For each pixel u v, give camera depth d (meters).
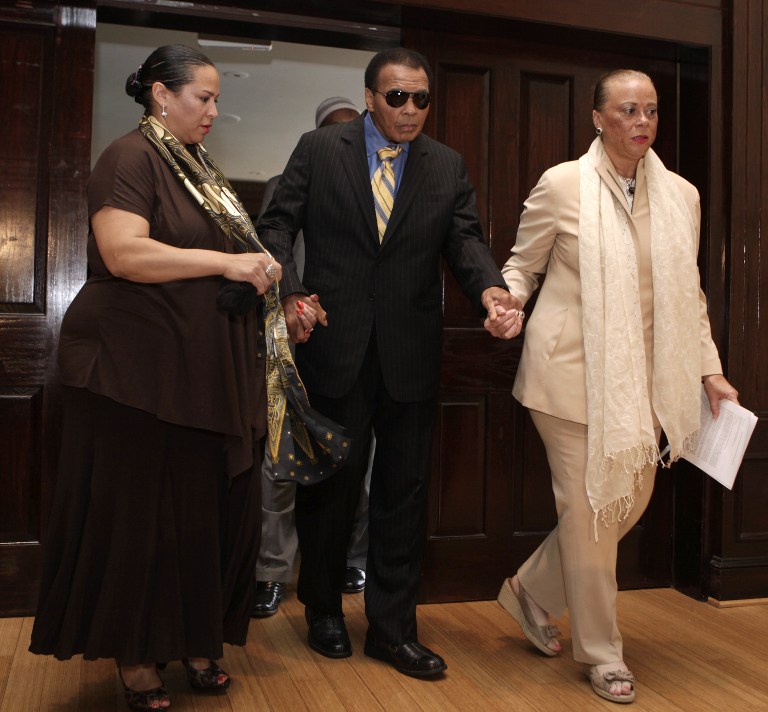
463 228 2.46
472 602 3.10
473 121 3.12
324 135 2.47
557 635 2.65
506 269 2.53
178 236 1.98
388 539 2.44
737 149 3.21
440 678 2.35
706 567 3.17
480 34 3.12
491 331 2.25
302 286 2.29
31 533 2.79
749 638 2.74
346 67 6.13
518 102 3.16
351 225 2.39
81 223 2.82
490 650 2.59
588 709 2.16
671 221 2.36
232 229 2.04
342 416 2.41
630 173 2.41
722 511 3.14
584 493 2.31
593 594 2.29
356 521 3.30
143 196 1.94
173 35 5.45
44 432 2.78
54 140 2.80
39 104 2.81
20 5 2.78
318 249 2.44
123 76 6.41
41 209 2.81
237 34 3.15
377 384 2.43
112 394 1.90
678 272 2.35
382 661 2.47
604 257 2.30
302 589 2.52
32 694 2.16
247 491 2.12
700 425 2.44
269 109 7.24
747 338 3.22
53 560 1.99
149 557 1.96
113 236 1.88
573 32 3.11
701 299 2.49
